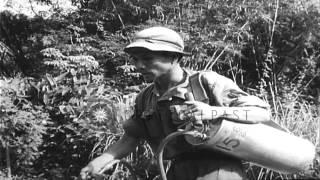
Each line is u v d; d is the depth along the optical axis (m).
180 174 2.82
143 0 6.58
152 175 4.64
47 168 5.23
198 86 2.69
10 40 7.00
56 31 6.39
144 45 2.61
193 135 2.58
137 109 2.95
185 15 6.32
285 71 6.78
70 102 5.19
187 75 2.75
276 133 2.81
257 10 6.52
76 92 5.28
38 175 5.15
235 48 6.32
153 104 2.84
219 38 6.36
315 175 4.68
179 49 2.70
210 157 2.75
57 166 5.20
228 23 6.30
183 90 2.69
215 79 2.69
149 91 2.91
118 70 6.30
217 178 2.71
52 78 5.41
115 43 6.24
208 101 2.67
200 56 6.13
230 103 2.67
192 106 2.53
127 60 6.26
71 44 6.31
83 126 4.92
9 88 5.16
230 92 2.68
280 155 2.78
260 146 2.73
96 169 2.90
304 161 2.85
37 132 4.96
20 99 5.19
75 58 5.93
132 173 3.12
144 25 6.27
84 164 5.18
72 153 5.22
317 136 5.08
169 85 2.75
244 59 6.82
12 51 6.92
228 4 6.48
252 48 6.80
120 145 3.02
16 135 5.09
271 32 6.80
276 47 6.88
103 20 6.86
